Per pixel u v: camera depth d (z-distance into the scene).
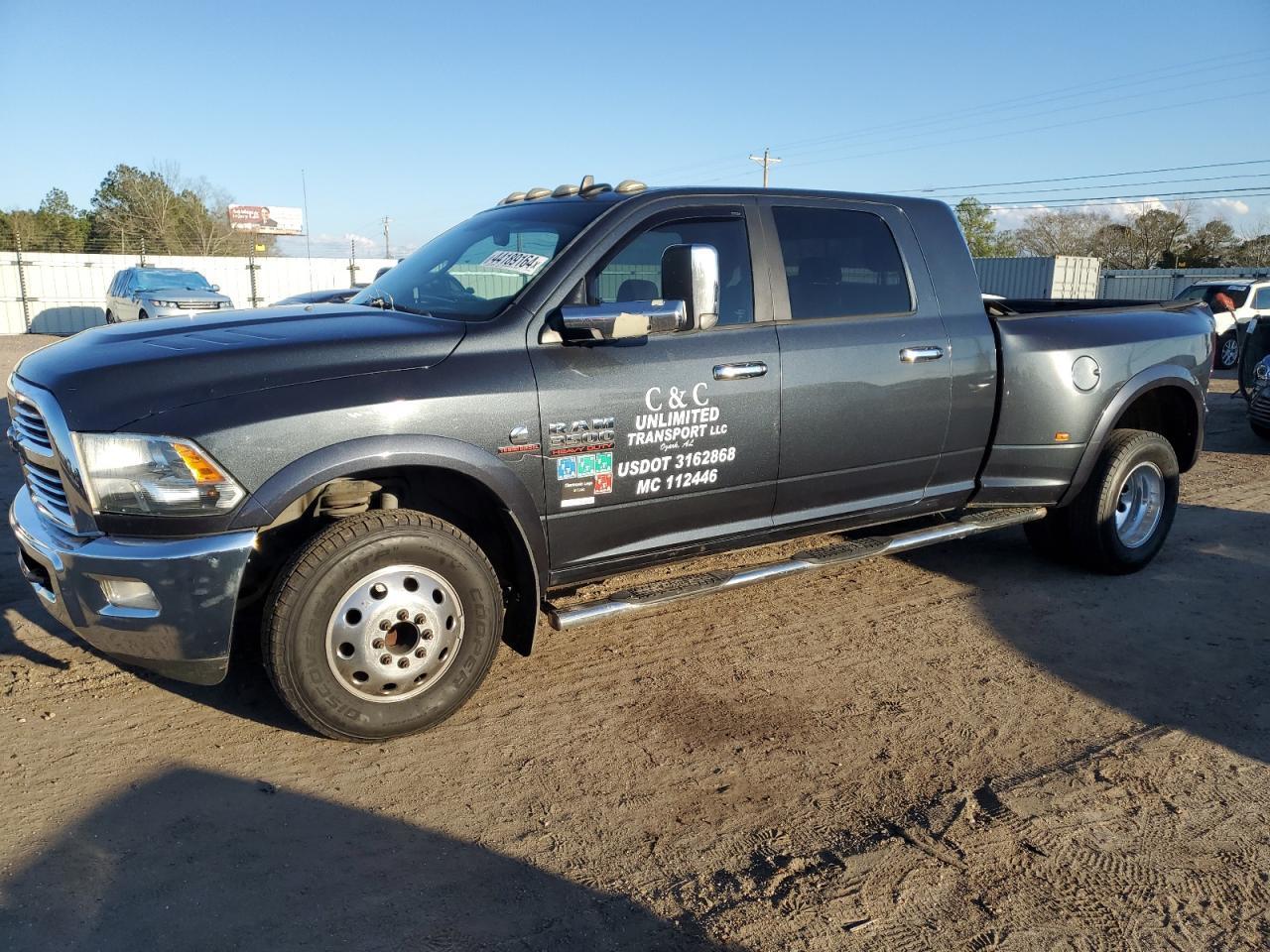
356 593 3.34
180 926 2.56
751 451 4.18
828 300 4.46
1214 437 10.85
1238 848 2.98
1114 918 2.65
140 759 3.41
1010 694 4.07
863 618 4.93
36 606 4.78
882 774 3.42
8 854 2.85
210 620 3.16
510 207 4.61
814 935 2.57
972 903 2.71
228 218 53.91
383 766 3.41
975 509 5.30
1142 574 5.68
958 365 4.77
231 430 3.11
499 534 3.89
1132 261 63.16
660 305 3.67
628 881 2.80
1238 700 4.04
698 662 4.36
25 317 30.78
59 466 3.19
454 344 3.56
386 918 2.61
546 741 3.62
